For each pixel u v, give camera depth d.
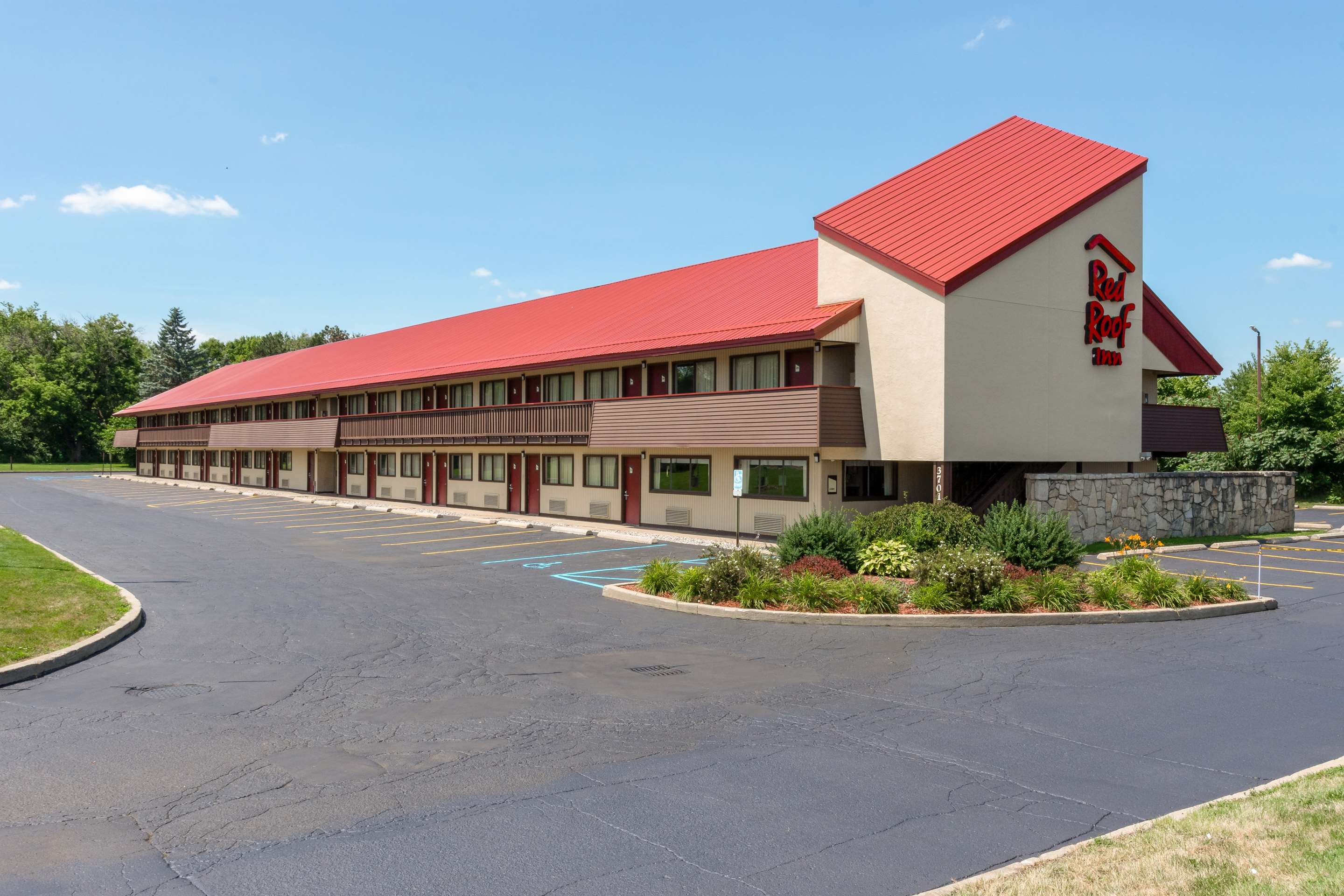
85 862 6.04
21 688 10.72
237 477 62.34
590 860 6.10
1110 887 5.28
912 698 10.35
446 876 5.86
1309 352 47.88
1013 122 30.83
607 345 31.75
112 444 86.88
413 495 44.69
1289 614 15.75
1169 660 12.24
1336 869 5.31
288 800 7.16
